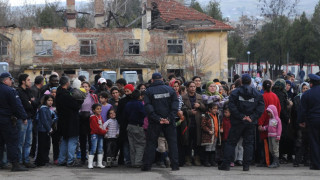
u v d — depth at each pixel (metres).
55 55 44.25
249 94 11.71
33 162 13.78
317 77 12.55
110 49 44.94
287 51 65.62
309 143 12.77
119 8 61.28
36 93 14.31
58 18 61.09
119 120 13.06
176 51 45.91
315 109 12.45
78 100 13.05
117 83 15.05
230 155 12.04
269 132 13.04
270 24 70.19
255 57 70.75
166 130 12.03
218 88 14.75
